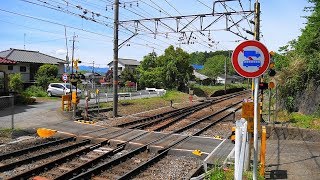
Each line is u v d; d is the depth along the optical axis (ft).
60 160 35.63
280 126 45.70
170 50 194.08
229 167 30.91
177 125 66.39
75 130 53.62
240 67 20.02
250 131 25.76
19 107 80.07
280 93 72.02
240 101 132.87
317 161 32.68
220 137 52.95
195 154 40.60
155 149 42.93
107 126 58.34
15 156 37.52
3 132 48.73
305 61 64.90
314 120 52.65
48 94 113.19
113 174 32.78
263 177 25.94
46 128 54.34
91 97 111.65
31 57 154.81
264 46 19.63
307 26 74.08
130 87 162.81
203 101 125.29
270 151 37.11
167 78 186.39
